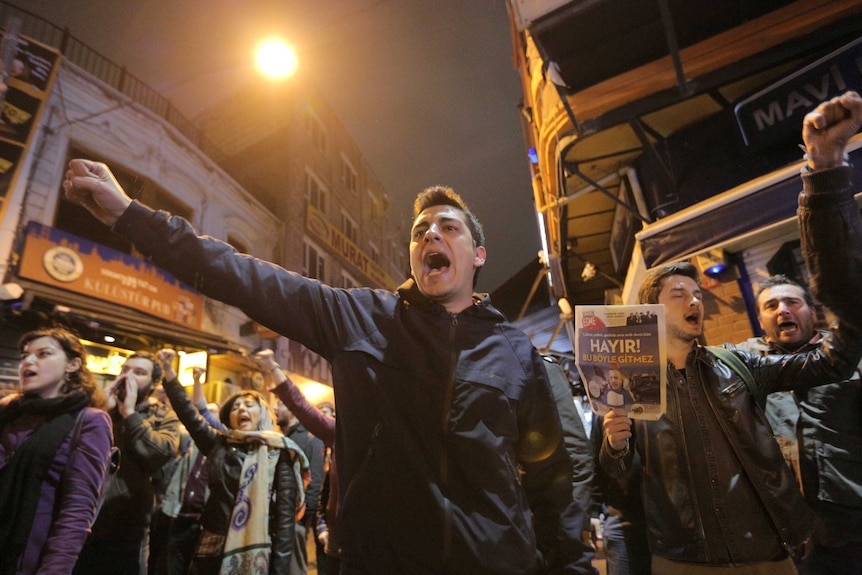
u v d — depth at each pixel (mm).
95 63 10625
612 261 9477
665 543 1820
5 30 8203
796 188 4055
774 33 4234
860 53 3859
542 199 9438
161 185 10820
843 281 1484
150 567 3746
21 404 2047
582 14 4176
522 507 1276
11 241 7543
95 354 8781
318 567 4410
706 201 4844
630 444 2016
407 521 1184
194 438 3609
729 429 1820
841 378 1746
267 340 13062
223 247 1341
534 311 12820
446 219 1609
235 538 3041
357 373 1362
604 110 4863
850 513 2096
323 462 4480
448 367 1350
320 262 17500
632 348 1577
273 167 16547
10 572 1777
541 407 1499
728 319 4664
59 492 1957
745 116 4613
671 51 4332
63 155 8719
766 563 1673
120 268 8805
